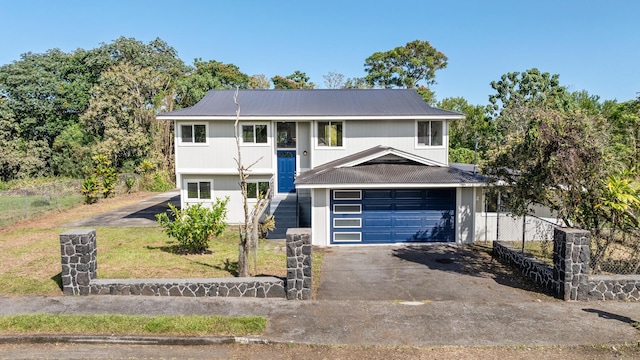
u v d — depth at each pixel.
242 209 19.83
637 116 18.69
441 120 18.72
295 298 9.48
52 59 44.97
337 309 8.93
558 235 9.70
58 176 40.69
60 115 43.66
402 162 17.47
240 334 7.66
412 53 51.09
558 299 9.59
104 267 11.60
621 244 11.02
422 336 7.66
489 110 39.50
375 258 13.62
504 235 16.08
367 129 18.89
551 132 10.16
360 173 16.12
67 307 8.88
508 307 9.07
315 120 18.75
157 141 38.97
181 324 7.90
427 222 15.95
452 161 34.56
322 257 13.81
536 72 37.62
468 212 15.96
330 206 15.78
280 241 15.65
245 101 20.92
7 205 23.47
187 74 49.03
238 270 10.77
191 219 13.31
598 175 10.29
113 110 38.16
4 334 7.65
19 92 41.22
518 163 10.84
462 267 12.44
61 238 9.53
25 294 9.65
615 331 7.86
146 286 9.57
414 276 11.50
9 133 40.34
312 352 7.17
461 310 8.90
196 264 12.02
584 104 37.97
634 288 9.47
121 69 40.09
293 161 20.08
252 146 19.27
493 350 7.17
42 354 7.15
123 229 17.81
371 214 15.85
